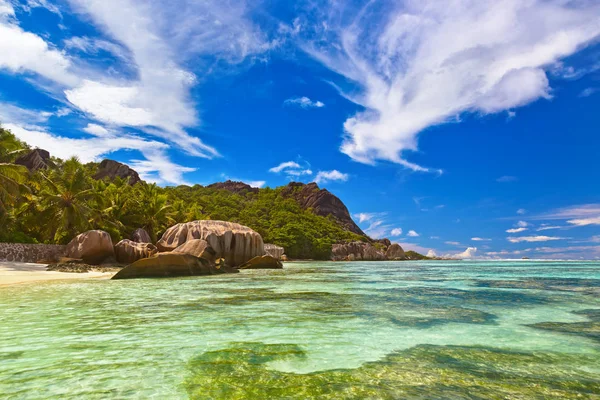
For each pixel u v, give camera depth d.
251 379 4.55
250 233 33.00
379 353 5.73
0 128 33.47
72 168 39.47
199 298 11.78
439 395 4.07
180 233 30.47
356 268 39.44
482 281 20.05
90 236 27.64
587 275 26.09
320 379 4.57
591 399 3.98
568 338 6.74
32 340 6.33
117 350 5.77
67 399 3.88
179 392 4.11
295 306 10.25
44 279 18.20
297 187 175.00
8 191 31.56
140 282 17.12
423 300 11.71
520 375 4.75
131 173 87.75
